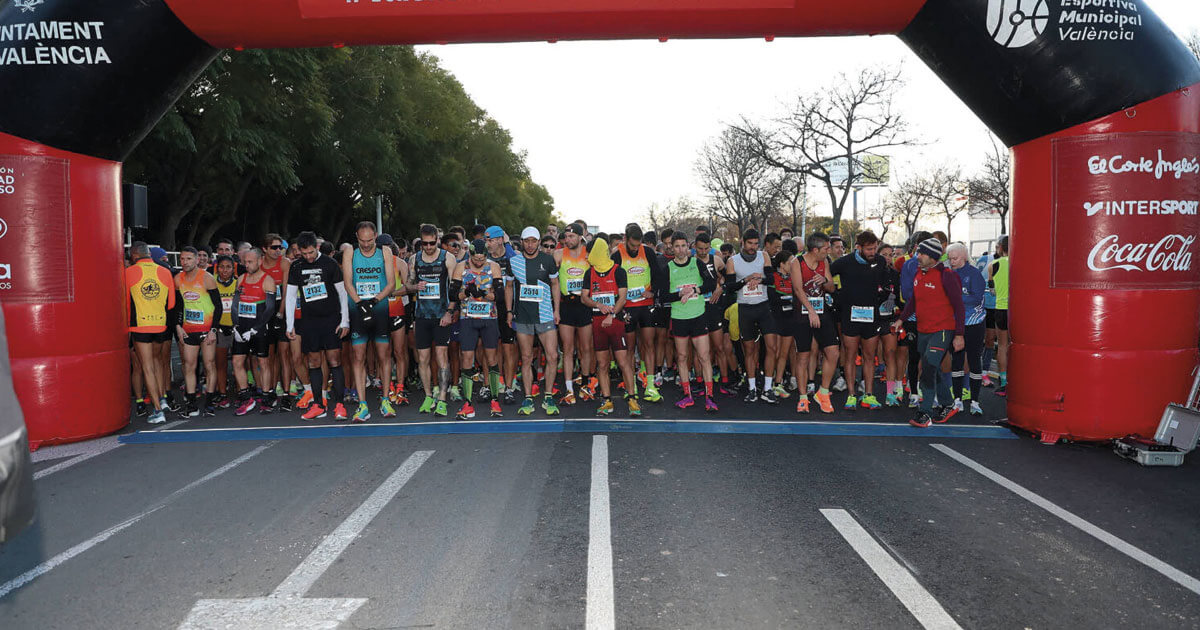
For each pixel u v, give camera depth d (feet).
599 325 24.84
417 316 25.41
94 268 21.74
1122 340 19.89
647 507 15.17
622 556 12.59
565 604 10.75
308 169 100.01
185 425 23.94
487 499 15.70
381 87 105.50
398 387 27.43
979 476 17.65
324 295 23.91
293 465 18.62
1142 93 19.56
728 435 21.84
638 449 20.11
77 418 21.27
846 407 26.16
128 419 23.29
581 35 21.90
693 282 25.53
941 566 12.22
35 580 11.76
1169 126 19.61
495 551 12.82
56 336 20.99
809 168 79.87
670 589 11.27
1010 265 22.50
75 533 13.88
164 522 14.44
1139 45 19.58
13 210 20.36
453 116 132.16
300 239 23.67
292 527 14.08
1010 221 22.59
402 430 22.56
